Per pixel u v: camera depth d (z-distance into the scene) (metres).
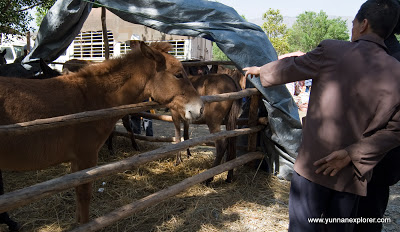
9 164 2.22
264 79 2.13
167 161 5.14
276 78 2.06
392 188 4.43
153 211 3.33
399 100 1.58
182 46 9.84
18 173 4.26
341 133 1.75
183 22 3.94
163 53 2.84
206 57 11.78
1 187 2.84
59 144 2.39
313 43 41.59
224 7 4.01
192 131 8.17
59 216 3.20
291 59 2.01
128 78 2.79
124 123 5.54
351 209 1.86
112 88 2.73
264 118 4.35
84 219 2.69
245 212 3.45
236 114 4.25
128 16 4.15
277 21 26.56
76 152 2.56
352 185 1.79
